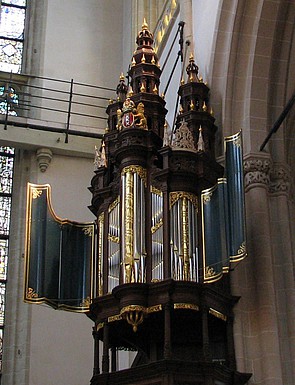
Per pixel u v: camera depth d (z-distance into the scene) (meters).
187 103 17.39
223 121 17.05
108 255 15.98
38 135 24.84
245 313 15.37
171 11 22.41
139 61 18.41
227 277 15.64
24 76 26.34
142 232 15.56
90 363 22.91
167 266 14.96
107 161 17.28
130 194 15.88
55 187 24.78
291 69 17.62
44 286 16.77
